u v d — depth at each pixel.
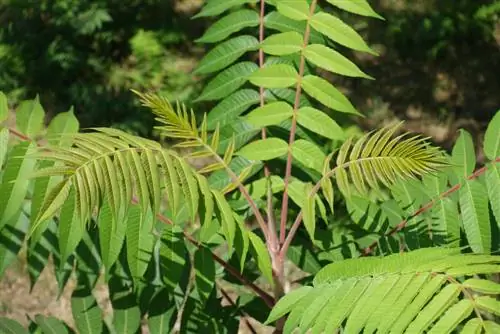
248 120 2.70
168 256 2.49
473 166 2.64
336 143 5.79
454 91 8.14
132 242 2.41
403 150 2.33
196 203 2.08
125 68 8.07
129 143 2.09
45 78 7.97
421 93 8.07
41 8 8.24
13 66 8.00
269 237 2.56
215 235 2.63
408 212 2.83
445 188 2.73
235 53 2.95
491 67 8.31
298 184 2.65
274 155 2.68
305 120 2.70
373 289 2.06
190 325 2.81
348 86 8.02
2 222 2.36
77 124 2.54
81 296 2.81
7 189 2.38
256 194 2.67
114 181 1.97
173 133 2.44
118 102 7.71
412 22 8.49
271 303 2.68
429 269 2.06
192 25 8.41
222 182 2.82
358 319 2.02
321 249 2.85
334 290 2.14
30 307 6.05
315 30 2.95
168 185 2.06
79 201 1.92
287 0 2.78
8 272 6.16
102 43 8.20
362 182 2.39
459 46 8.44
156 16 8.47
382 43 8.44
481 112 7.98
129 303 2.77
